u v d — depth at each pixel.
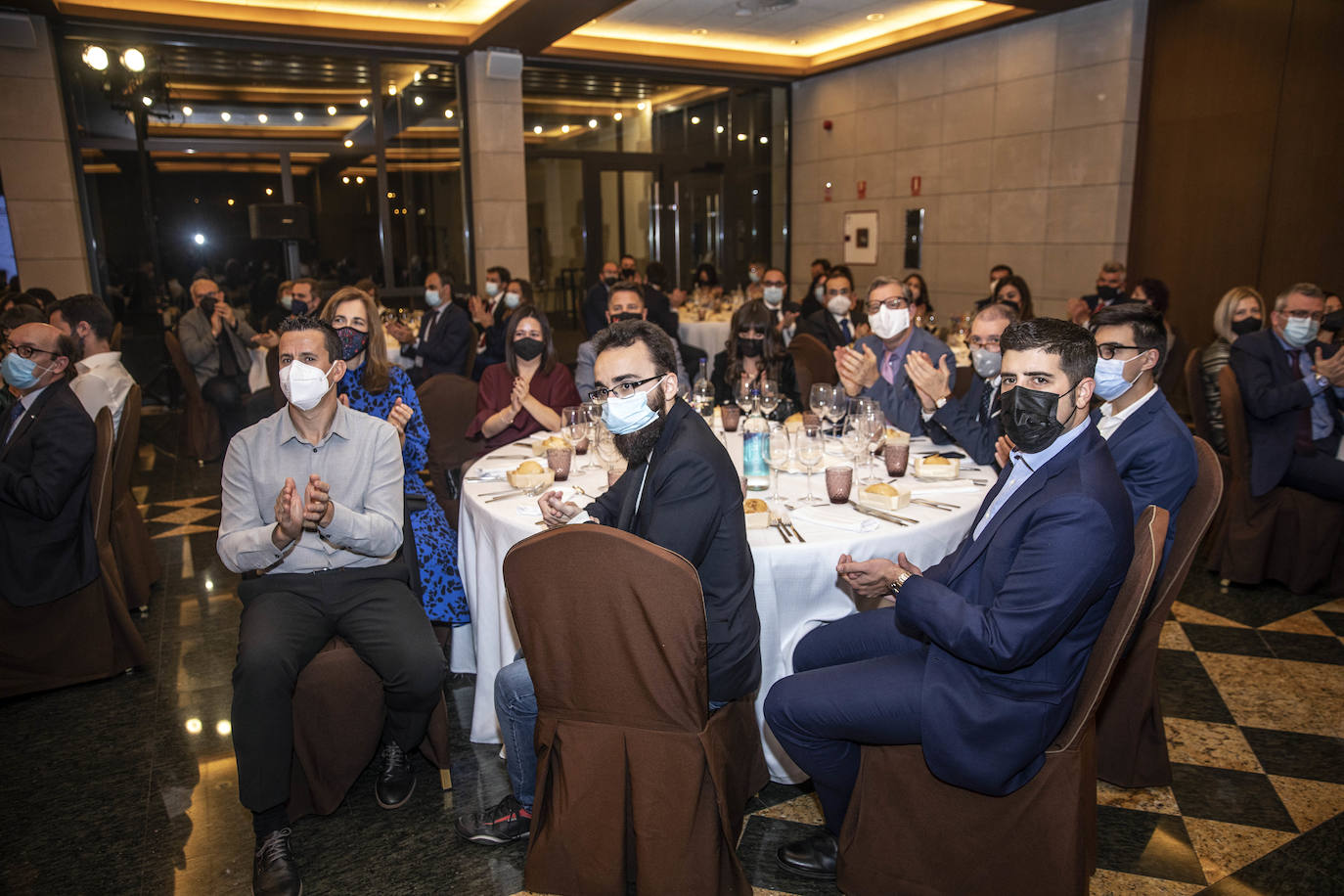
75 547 2.95
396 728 2.38
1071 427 1.75
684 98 10.66
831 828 2.08
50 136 7.32
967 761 1.71
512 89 8.88
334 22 7.96
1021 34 7.95
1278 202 6.51
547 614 1.72
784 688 1.96
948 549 2.31
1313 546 3.62
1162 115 7.16
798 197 10.97
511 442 3.48
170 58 8.05
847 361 3.15
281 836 2.12
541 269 10.38
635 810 1.77
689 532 1.81
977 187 8.55
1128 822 2.25
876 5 8.27
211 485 5.64
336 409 2.42
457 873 2.11
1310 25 6.21
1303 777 2.44
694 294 9.98
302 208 8.41
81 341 3.51
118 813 2.36
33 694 2.99
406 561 2.62
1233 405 3.65
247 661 2.08
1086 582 1.60
